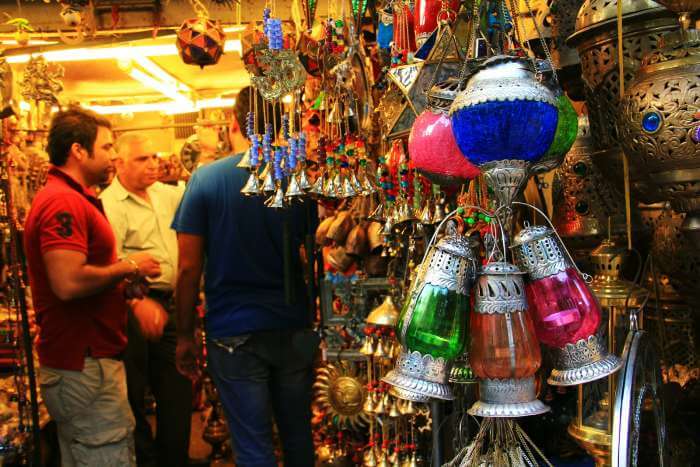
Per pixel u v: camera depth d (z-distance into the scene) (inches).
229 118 228.5
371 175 73.9
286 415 90.7
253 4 96.7
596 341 38.7
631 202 55.8
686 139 41.8
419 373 39.2
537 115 35.7
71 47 105.9
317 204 93.5
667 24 48.4
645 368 46.6
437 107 44.4
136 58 148.9
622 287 47.4
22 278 113.3
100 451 97.8
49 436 132.0
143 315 119.9
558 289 38.2
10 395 118.8
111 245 100.8
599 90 51.7
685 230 45.9
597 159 52.6
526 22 61.8
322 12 91.5
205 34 82.4
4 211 114.3
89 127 101.0
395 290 85.2
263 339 86.8
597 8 50.2
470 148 37.7
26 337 110.6
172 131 238.8
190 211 89.0
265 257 87.0
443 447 73.2
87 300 96.3
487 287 37.8
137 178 134.4
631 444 43.3
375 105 74.1
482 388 39.2
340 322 93.6
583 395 50.4
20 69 138.9
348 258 91.4
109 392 98.5
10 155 128.4
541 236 39.0
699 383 60.0
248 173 87.0
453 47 48.4
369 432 103.0
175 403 130.1
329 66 67.8
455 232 42.1
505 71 36.9
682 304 60.6
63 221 92.0
